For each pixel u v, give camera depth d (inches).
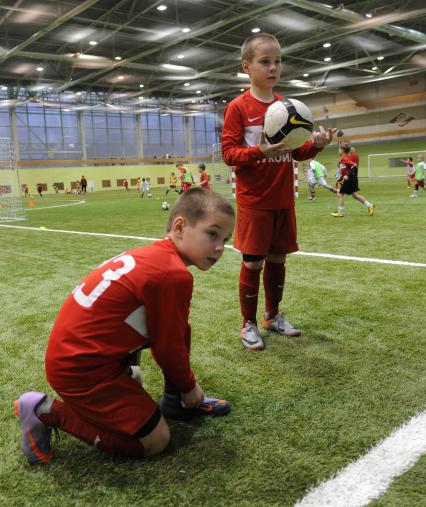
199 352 100.2
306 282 156.3
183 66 1055.6
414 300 129.8
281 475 58.2
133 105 1450.5
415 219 322.3
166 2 670.5
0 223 440.5
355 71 1241.4
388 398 76.4
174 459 62.6
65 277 182.4
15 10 638.5
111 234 318.0
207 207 60.1
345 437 65.8
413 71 1122.0
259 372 89.0
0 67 995.3
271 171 98.8
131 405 59.4
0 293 159.0
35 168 1414.9
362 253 204.2
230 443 65.9
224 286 158.7
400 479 56.7
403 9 723.4
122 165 1579.7
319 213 397.7
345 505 52.6
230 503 53.7
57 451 65.8
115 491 56.6
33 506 54.4
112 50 906.7
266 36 97.6
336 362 91.9
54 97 1344.7
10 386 86.7
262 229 100.3
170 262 58.7
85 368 57.6
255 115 99.5
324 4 684.1
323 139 94.1
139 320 59.2
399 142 1408.7
